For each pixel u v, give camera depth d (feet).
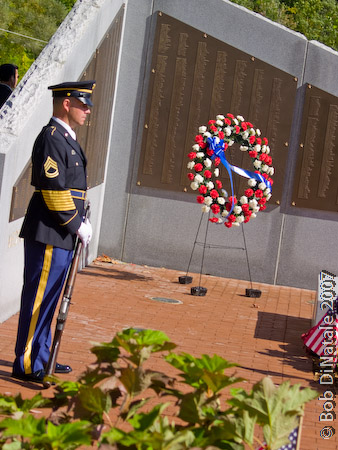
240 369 19.95
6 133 20.15
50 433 5.97
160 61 33.91
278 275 34.53
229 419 6.32
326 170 33.94
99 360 7.18
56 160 16.07
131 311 25.40
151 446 5.93
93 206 32.30
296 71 33.58
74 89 16.42
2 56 85.66
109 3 29.45
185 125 33.99
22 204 21.77
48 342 17.25
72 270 16.30
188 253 34.65
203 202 28.99
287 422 6.35
